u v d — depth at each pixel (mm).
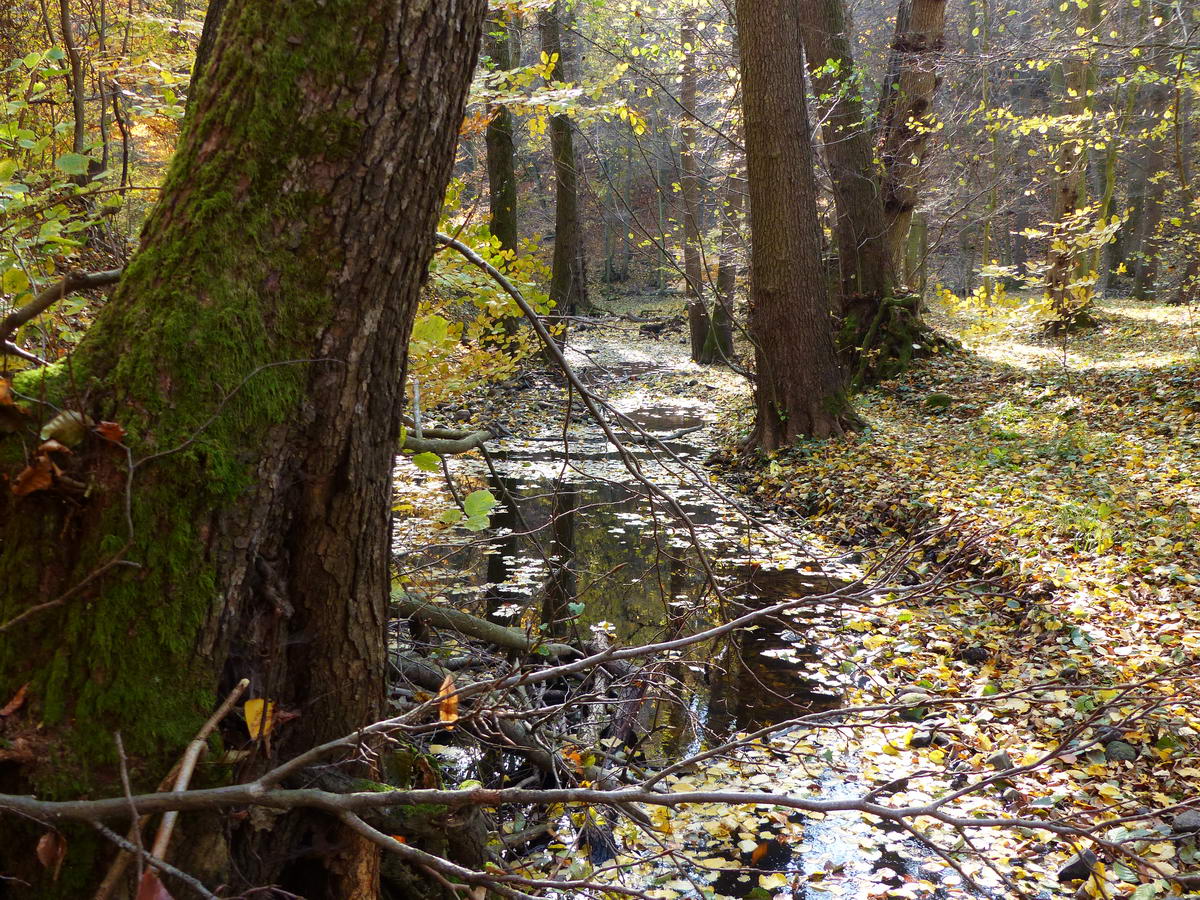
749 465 10750
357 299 1827
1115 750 3893
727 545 7750
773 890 3193
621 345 25531
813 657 5328
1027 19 18844
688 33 14242
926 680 4785
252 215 1720
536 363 12438
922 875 3326
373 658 2066
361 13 1704
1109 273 25344
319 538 1898
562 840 3410
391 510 2078
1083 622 5016
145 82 3900
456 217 3867
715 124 16188
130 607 1639
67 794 1560
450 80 1854
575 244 17234
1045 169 18359
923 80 14062
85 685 1610
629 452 3064
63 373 1726
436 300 4207
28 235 2959
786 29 10344
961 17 26531
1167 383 9508
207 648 1725
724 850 3453
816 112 13406
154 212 1803
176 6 5227
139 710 1632
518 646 4164
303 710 1983
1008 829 3521
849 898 3164
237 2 1775
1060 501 6723
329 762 2008
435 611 3883
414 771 2301
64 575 1640
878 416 11508
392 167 1788
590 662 2311
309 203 1743
